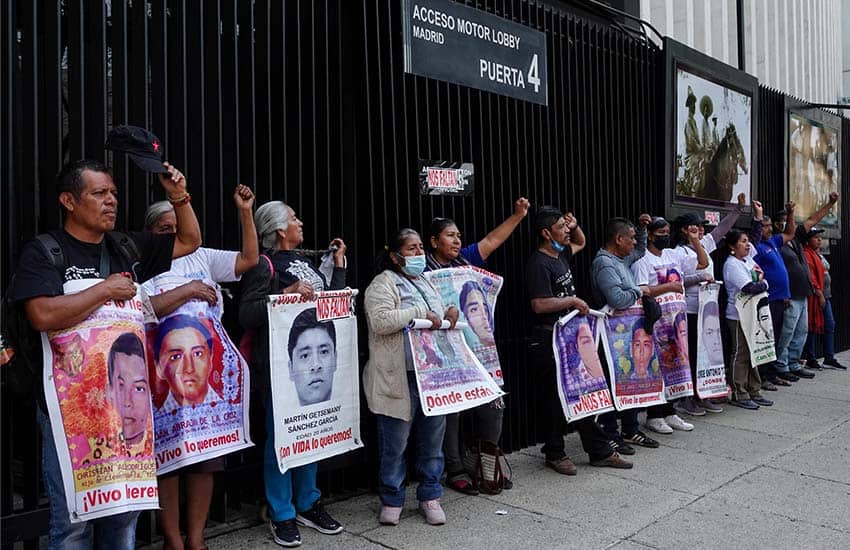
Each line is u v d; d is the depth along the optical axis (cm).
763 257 873
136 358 303
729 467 562
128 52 404
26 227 362
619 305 571
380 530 432
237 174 426
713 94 853
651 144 781
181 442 350
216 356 369
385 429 438
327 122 478
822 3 1839
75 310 280
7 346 285
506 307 599
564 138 661
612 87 731
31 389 293
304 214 468
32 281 279
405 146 517
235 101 427
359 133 499
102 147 379
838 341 1207
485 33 579
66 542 291
